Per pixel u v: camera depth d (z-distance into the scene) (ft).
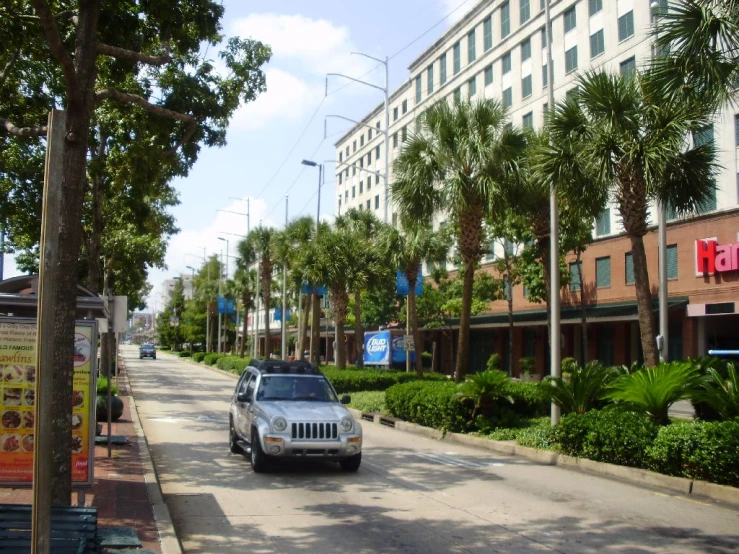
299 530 27.45
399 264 105.19
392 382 102.53
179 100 41.83
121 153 47.80
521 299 140.26
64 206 23.26
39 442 13.41
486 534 27.02
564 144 50.52
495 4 148.87
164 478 38.55
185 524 28.27
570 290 125.08
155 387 122.31
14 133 28.86
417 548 24.97
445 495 34.68
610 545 25.49
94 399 28.27
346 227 126.82
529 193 62.75
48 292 13.84
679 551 24.75
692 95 35.76
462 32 163.02
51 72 44.68
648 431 39.93
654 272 105.70
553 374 52.26
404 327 176.76
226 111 44.52
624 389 43.88
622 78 49.39
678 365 42.01
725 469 34.32
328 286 121.80
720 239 94.84
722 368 45.09
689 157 48.91
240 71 46.11
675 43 34.19
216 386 130.93
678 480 36.42
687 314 98.43
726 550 24.94
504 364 146.82
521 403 59.16
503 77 146.00
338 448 39.68
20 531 19.04
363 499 33.53
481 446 53.72
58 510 19.60
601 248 118.11
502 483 38.17
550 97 53.62
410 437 60.23
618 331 114.32
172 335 397.19
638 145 47.06
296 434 39.37
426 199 64.44
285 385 44.55
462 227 63.46
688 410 79.66
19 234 58.85
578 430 44.01
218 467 42.39
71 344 22.89
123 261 94.99
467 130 62.39
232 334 322.96
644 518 29.89
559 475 41.01
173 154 39.93
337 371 107.86
